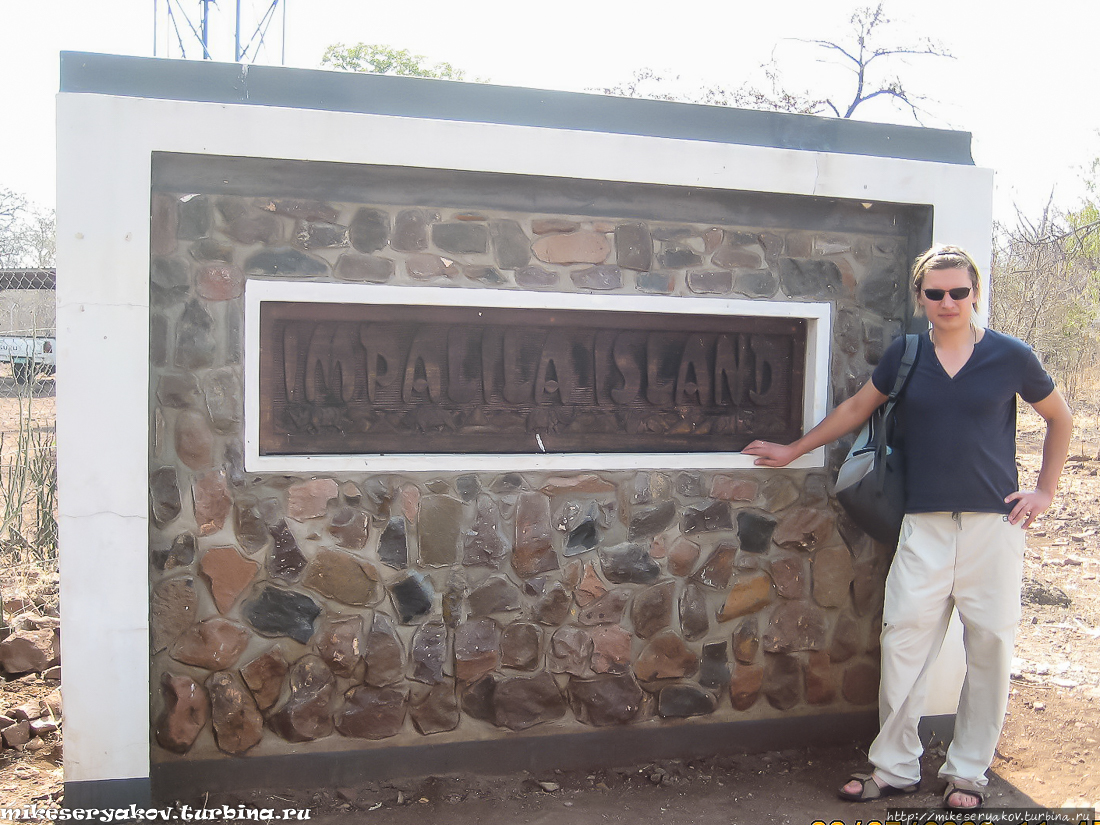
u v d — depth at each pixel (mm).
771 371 3596
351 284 3064
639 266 3371
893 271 3705
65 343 2744
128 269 2787
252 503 3027
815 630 3621
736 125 3471
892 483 3189
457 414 3240
